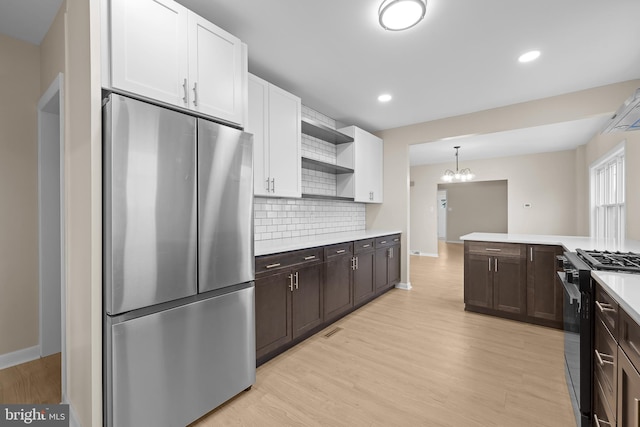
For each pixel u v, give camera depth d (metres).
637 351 0.93
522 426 1.55
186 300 1.53
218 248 1.64
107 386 1.29
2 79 2.10
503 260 3.10
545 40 2.11
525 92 3.04
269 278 2.20
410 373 2.05
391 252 4.05
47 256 2.27
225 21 1.91
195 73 1.62
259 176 2.45
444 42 2.15
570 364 1.78
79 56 1.42
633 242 2.62
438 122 3.92
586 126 4.28
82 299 1.41
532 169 6.39
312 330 2.70
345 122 4.04
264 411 1.67
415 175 7.88
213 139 1.62
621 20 1.88
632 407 0.96
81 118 1.40
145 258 1.35
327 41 2.14
